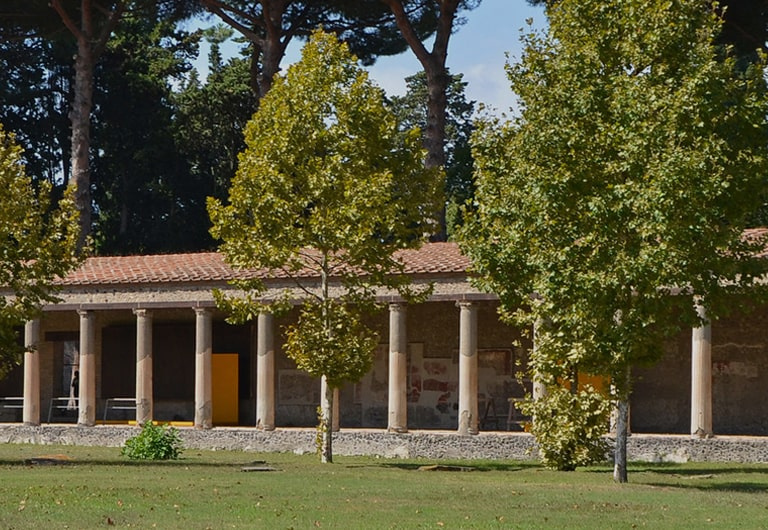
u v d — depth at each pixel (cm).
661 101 2808
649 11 2902
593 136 2906
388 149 3538
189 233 7488
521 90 3020
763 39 4816
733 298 2933
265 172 3444
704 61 2870
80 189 5691
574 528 2047
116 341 4878
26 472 2950
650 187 2758
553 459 3419
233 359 4775
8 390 5038
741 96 2877
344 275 3581
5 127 7181
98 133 7388
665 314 2889
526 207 2950
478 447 3950
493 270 3038
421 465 3559
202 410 4325
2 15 5619
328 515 2153
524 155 2988
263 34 5884
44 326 4947
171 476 2875
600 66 2944
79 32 5650
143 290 4419
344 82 3506
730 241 2811
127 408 4797
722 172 2802
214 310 4622
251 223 3578
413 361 4519
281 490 2561
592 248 2888
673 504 2416
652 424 4209
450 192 6769
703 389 3728
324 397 3597
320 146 3488
